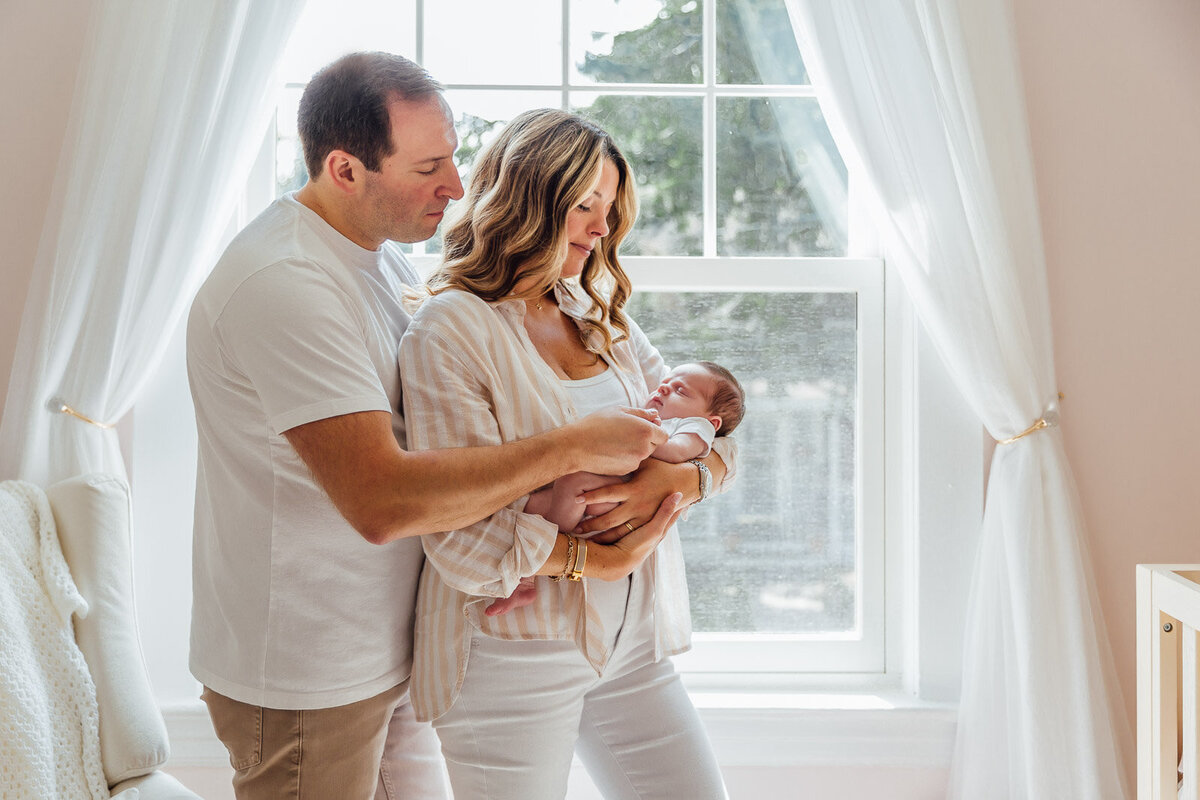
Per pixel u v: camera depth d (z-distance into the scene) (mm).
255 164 2160
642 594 1523
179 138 1854
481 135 2195
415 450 1356
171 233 1875
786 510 2213
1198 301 2049
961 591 2078
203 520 1511
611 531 1449
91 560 1704
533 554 1333
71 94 2000
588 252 1584
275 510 1401
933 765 2055
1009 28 1924
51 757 1500
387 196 1423
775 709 2055
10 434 1899
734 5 2195
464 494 1279
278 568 1405
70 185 1865
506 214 1442
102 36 1855
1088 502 2059
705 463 1592
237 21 1854
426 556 1440
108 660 1630
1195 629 1312
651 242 2213
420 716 1439
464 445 1339
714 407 1657
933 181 1899
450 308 1396
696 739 1558
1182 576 1432
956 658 2080
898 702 2096
